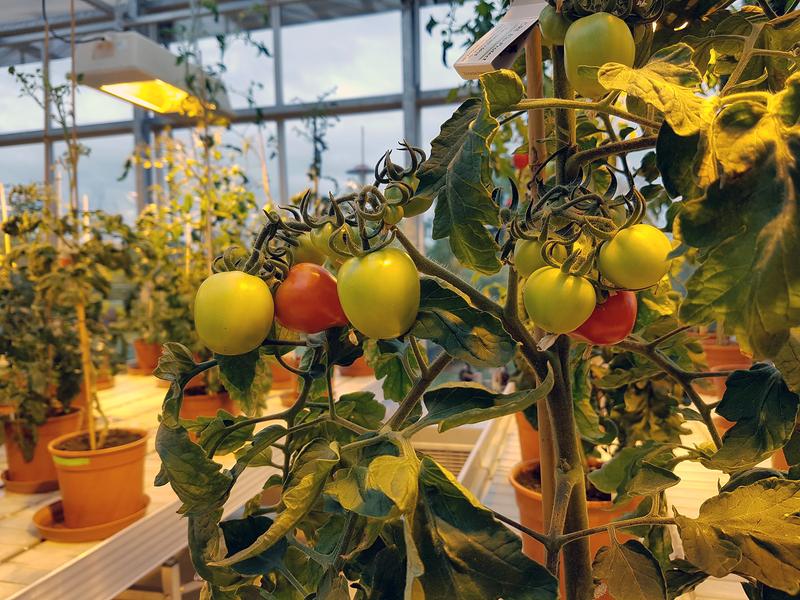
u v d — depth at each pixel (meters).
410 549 0.34
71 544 1.43
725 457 0.53
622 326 0.46
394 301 0.41
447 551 0.39
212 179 3.12
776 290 0.32
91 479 1.45
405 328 0.43
